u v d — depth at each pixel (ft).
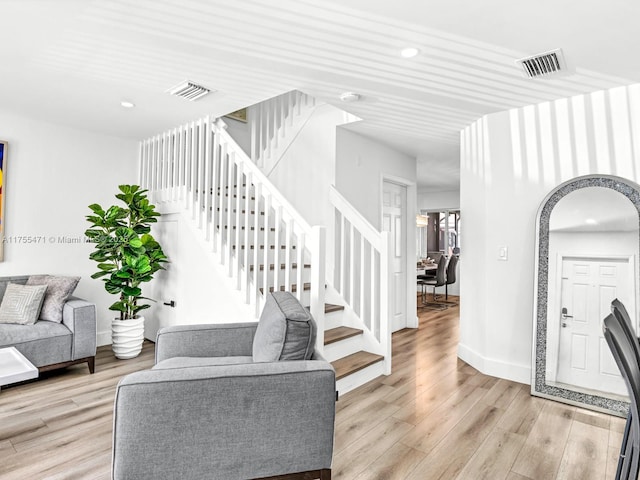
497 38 6.61
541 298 9.42
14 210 11.42
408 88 8.96
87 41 7.03
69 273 12.55
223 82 8.80
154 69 8.18
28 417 7.75
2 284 10.82
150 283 13.92
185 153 12.37
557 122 9.40
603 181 8.70
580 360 8.79
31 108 10.74
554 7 5.68
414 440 7.02
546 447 6.84
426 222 27.20
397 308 16.30
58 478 5.76
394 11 5.89
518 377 10.03
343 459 6.38
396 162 15.64
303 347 5.53
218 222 12.55
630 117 8.40
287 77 8.50
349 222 12.40
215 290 11.05
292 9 5.90
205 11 6.01
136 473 4.41
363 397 8.95
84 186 12.89
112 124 12.23
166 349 6.89
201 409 4.56
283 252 12.86
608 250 8.61
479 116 10.89
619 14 5.81
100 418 7.73
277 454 4.84
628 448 4.64
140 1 5.78
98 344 13.15
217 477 4.64
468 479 5.89
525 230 9.95
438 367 11.22
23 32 6.72
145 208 12.09
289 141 13.67
